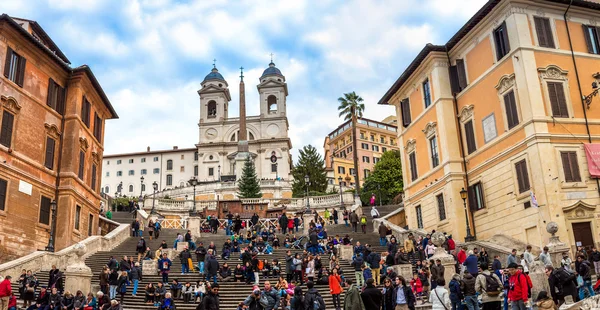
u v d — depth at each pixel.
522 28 25.66
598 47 27.16
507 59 26.31
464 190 27.19
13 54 26.30
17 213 25.31
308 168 71.44
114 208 56.00
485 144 28.06
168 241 32.78
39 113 27.98
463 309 13.80
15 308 16.95
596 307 11.87
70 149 29.89
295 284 21.33
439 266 17.17
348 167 106.56
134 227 34.78
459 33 29.62
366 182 66.56
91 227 33.38
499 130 26.89
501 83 26.66
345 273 23.45
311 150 73.12
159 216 43.59
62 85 30.67
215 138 97.44
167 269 22.25
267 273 23.39
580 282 15.82
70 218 28.84
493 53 27.52
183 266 23.91
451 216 29.27
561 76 25.52
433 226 31.72
